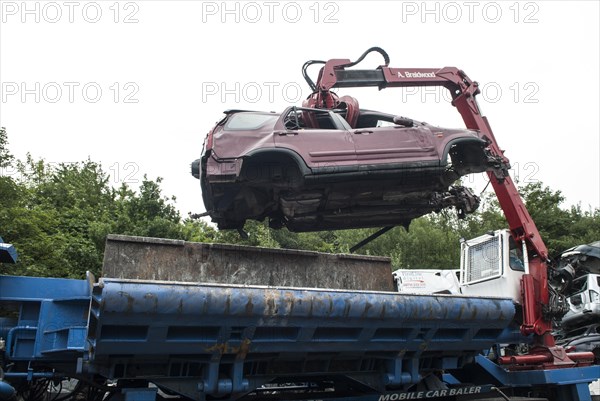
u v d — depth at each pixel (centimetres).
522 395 668
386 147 614
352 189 613
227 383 459
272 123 609
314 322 462
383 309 485
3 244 493
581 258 1348
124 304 391
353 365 542
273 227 683
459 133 663
